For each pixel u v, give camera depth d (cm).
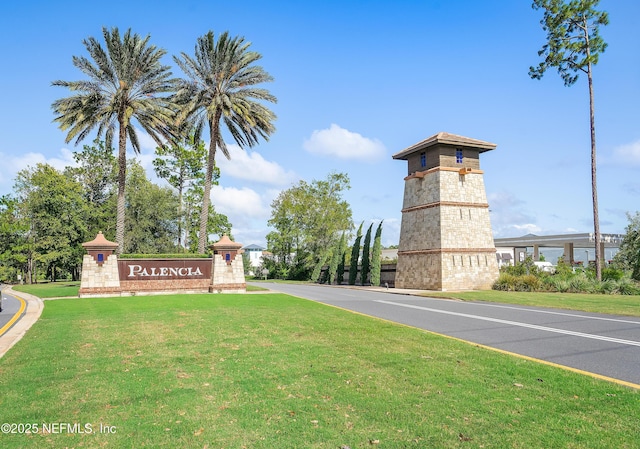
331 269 5119
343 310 1725
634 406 608
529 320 1492
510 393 673
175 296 2344
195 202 5081
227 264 2688
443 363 855
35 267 5441
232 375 789
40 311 1761
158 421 582
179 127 3244
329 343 1055
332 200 5975
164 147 3372
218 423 573
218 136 3466
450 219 3331
